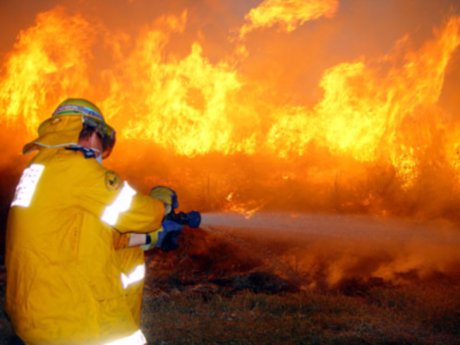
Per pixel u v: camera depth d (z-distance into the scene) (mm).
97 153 2162
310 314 5418
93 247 1958
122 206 1973
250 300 5859
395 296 6043
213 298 6023
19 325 1948
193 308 5613
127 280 2184
